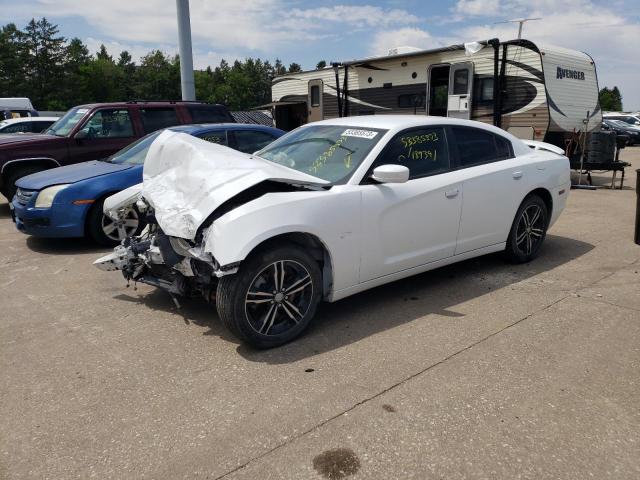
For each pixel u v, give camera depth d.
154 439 2.66
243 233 3.33
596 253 5.88
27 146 8.00
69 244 6.63
